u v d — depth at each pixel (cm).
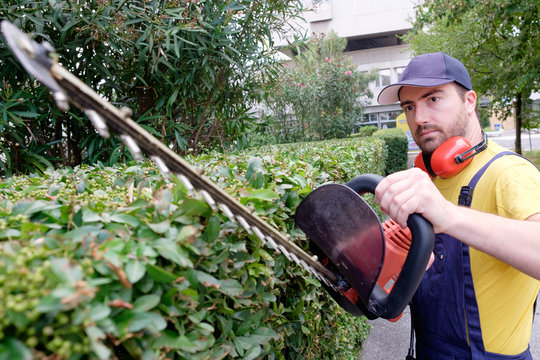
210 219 70
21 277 40
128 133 44
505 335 100
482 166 106
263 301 96
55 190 99
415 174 82
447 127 116
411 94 122
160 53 285
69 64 269
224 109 382
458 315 104
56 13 230
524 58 780
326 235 86
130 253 53
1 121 225
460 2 618
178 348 56
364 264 79
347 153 264
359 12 2867
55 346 39
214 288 72
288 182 130
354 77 1269
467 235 82
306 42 361
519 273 99
